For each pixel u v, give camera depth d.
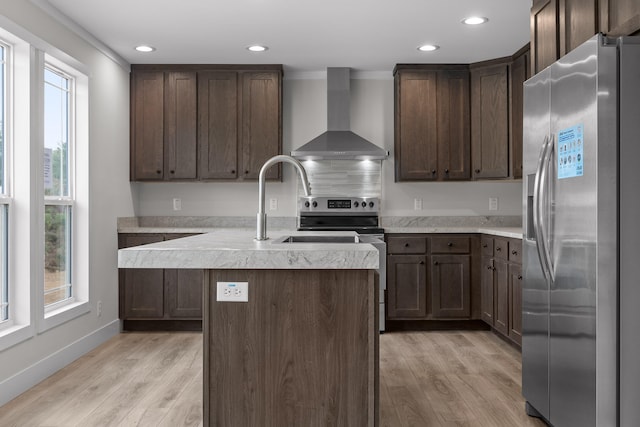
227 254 1.96
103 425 2.66
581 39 2.48
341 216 5.27
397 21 3.90
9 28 3.01
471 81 4.99
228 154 5.02
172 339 4.50
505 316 4.16
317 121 5.32
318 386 2.07
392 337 4.58
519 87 4.62
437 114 5.01
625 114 2.01
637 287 2.02
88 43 4.12
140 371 3.57
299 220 5.27
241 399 2.07
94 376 3.45
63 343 3.69
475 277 4.78
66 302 3.90
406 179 5.02
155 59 4.86
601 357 2.02
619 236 2.01
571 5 2.58
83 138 4.06
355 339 2.07
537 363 2.62
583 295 2.12
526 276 2.76
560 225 2.32
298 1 3.52
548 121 2.45
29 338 3.23
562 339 2.32
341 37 4.25
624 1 2.15
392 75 5.30
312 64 5.05
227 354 2.07
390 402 2.99
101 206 4.36
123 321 4.83
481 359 3.86
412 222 5.32
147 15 3.75
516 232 4.02
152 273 4.79
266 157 5.02
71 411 2.85
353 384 2.07
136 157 5.01
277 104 5.02
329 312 2.06
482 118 4.92
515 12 3.72
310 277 2.06
